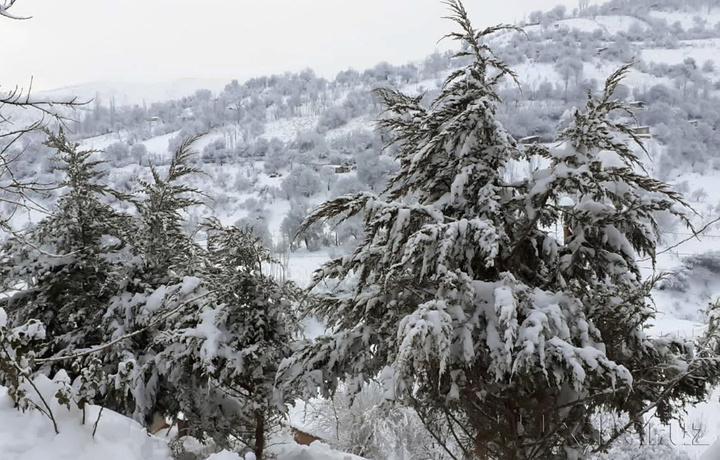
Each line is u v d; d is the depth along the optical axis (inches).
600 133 238.4
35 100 227.1
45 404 167.3
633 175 223.6
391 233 239.8
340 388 678.5
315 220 250.1
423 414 286.2
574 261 259.9
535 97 4468.5
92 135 5324.8
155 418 404.8
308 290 270.8
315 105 6136.8
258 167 3996.1
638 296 238.7
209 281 343.9
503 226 267.0
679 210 235.0
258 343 323.3
